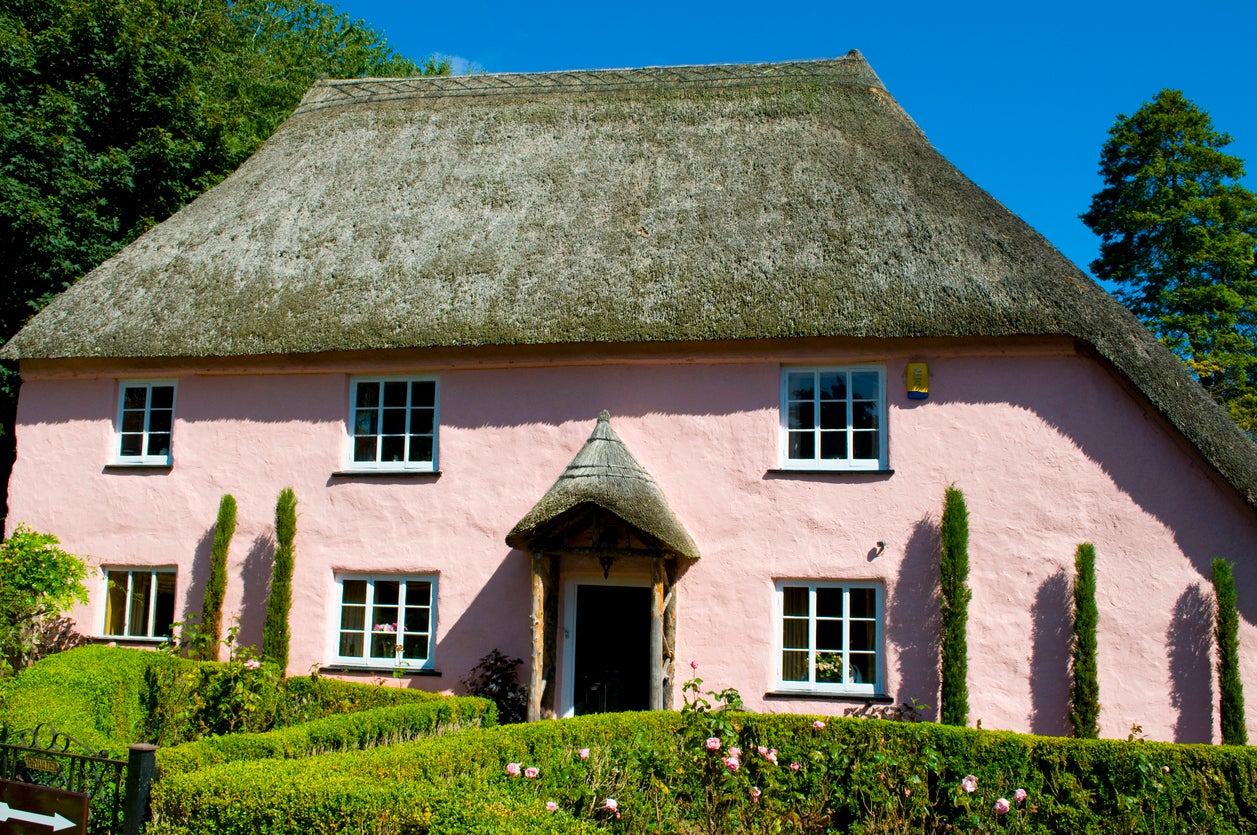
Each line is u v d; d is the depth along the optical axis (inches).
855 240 528.1
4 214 710.5
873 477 499.2
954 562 470.9
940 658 477.1
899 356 504.4
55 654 496.7
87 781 273.4
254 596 550.6
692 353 517.3
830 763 326.3
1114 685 462.6
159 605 573.0
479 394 546.6
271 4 1392.7
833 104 628.4
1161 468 473.7
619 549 474.6
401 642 537.6
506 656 519.2
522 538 481.4
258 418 568.4
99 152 808.3
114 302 586.9
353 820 239.5
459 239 578.6
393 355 544.1
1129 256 1098.1
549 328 518.0
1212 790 310.7
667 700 485.4
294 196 635.5
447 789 251.8
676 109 647.8
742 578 502.9
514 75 706.2
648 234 556.1
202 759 294.5
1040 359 493.0
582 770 319.9
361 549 544.1
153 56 842.2
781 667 496.7
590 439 505.0
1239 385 1040.8
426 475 544.4
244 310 562.9
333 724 347.9
